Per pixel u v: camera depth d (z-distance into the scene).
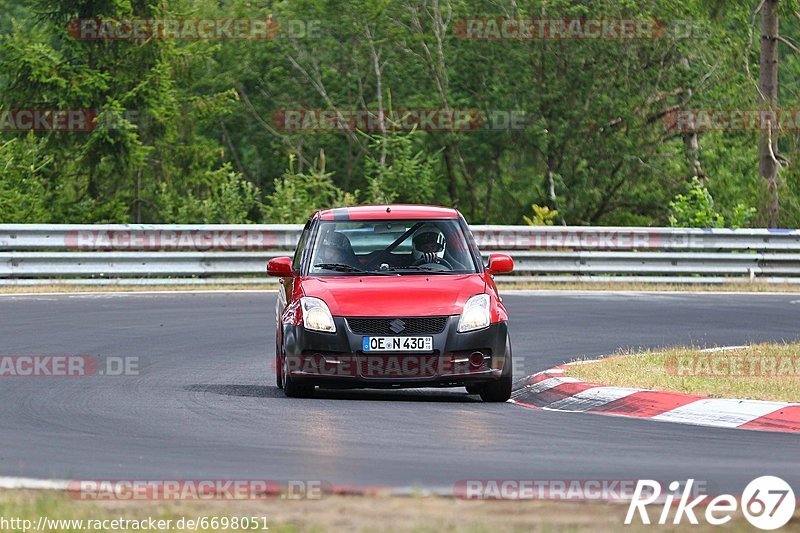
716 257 88.38
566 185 143.25
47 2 121.38
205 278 83.62
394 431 32.41
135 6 124.44
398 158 137.50
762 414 34.81
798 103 122.06
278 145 157.62
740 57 137.25
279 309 42.84
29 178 117.06
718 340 56.12
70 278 82.06
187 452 29.09
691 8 134.88
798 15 113.56
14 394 39.50
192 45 131.38
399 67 150.88
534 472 26.67
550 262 86.50
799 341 55.28
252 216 152.12
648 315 67.12
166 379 43.41
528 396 40.94
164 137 126.69
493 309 39.38
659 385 39.53
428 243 42.25
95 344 52.78
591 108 138.00
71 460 28.03
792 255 89.50
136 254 80.06
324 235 42.62
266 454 28.83
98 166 126.31
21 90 119.12
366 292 39.50
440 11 147.75
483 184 154.88
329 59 154.12
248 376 44.66
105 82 120.69
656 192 142.12
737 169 142.25
